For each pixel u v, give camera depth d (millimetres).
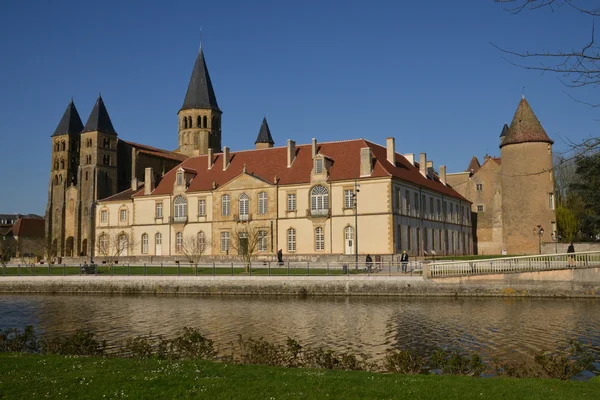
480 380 15688
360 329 31672
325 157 73500
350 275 49156
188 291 52625
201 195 81000
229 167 82938
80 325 35344
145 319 37281
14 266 80938
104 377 15680
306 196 73438
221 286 51562
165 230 83438
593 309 37750
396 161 80062
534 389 14414
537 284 44500
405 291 46500
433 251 81750
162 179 88188
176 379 15484
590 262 43938
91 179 104000
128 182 108750
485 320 33750
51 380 15375
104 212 90438
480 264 45969
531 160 79812
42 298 52469
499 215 99438
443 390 14297
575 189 74250
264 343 21000
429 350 25859
